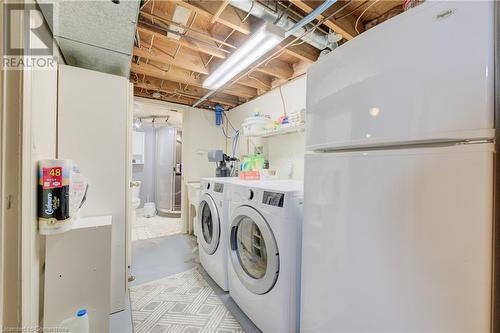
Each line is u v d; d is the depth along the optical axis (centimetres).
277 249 127
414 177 67
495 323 56
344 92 88
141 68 234
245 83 272
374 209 77
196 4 145
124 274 172
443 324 61
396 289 71
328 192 95
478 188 57
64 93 154
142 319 157
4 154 81
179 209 500
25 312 87
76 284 130
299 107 245
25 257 87
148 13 159
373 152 78
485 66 56
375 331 76
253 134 263
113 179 170
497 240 57
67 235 128
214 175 385
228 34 195
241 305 161
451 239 60
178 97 335
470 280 57
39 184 107
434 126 63
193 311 166
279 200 129
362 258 81
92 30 138
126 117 176
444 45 62
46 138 125
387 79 74
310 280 105
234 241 177
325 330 96
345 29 161
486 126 56
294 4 150
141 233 357
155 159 537
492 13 56
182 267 238
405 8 91
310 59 208
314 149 104
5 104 81
